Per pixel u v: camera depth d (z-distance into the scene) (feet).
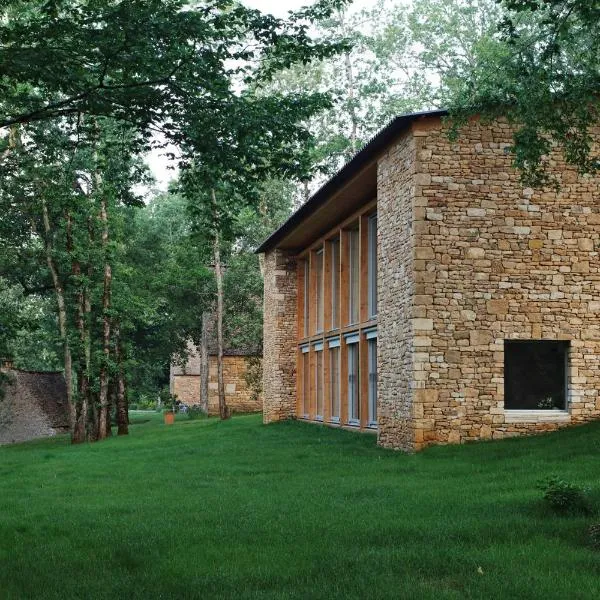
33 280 136.98
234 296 166.30
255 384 161.99
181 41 42.19
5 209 113.60
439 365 68.28
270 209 165.17
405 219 71.10
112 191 53.93
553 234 70.18
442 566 31.04
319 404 112.57
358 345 96.84
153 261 171.01
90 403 140.05
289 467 65.87
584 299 70.23
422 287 68.54
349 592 28.09
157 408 266.36
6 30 40.60
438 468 57.98
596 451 56.59
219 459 75.31
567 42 44.21
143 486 58.59
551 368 70.64
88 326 129.08
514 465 55.16
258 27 43.52
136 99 43.16
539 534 35.45
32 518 45.60
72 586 30.17
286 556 33.35
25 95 44.88
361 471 60.54
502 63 43.32
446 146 69.51
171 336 178.29
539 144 44.14
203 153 45.78
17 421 159.53
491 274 69.31
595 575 29.25
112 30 40.32
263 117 45.11
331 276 107.86
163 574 31.45
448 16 159.74
